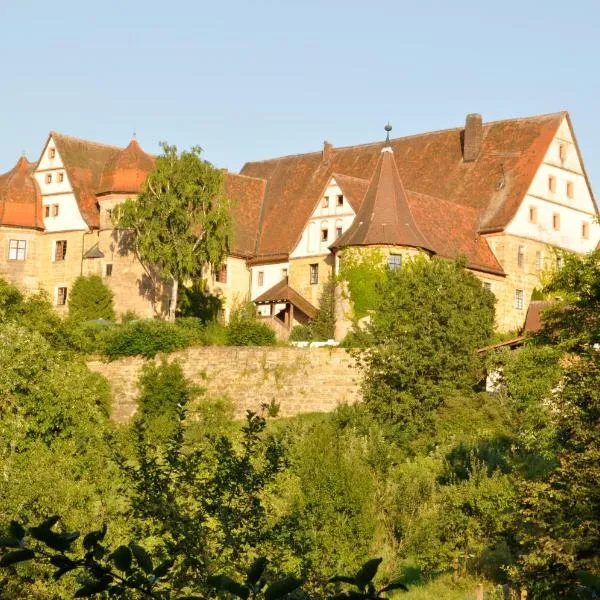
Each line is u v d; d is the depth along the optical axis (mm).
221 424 90250
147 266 109938
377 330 90312
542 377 74688
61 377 70375
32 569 33594
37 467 45656
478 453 66875
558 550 34844
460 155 121312
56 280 115688
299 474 56562
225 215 105500
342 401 90438
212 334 97438
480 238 113938
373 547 57406
